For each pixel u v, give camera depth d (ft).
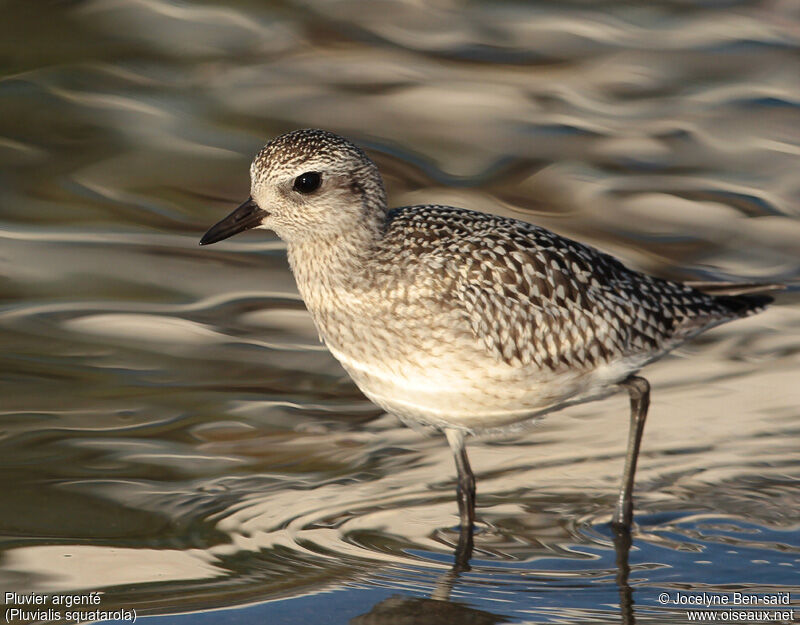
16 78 60.85
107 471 36.88
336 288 35.42
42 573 32.09
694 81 62.69
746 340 44.86
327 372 43.04
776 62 64.23
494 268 34.65
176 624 30.04
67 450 37.81
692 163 56.13
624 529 34.96
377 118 58.95
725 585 32.32
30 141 56.54
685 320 36.60
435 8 68.49
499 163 55.93
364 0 68.64
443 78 62.23
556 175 55.11
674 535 34.68
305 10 67.77
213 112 59.00
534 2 69.72
